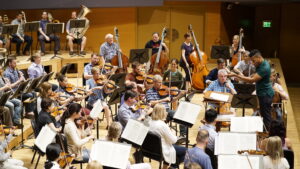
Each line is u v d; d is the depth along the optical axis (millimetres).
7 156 5402
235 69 9516
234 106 7414
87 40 15297
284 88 11734
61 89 8078
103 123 8789
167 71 9570
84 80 9781
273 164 5172
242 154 5059
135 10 15258
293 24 19672
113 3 14469
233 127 6254
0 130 6523
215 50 10859
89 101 8320
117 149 5121
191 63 10852
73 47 14609
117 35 10930
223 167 4984
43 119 6465
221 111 7473
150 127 6211
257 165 4988
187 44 10922
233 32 16641
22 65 11383
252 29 19297
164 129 6145
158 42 11266
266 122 7230
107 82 8273
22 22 12641
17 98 8578
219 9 15508
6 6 13734
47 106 6488
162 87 8055
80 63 13000
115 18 15227
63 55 13242
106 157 5086
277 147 5172
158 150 5988
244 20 17891
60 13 14859
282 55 20062
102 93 8391
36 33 14727
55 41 12820
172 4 15445
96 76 8352
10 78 8695
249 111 9711
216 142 5547
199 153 5250
